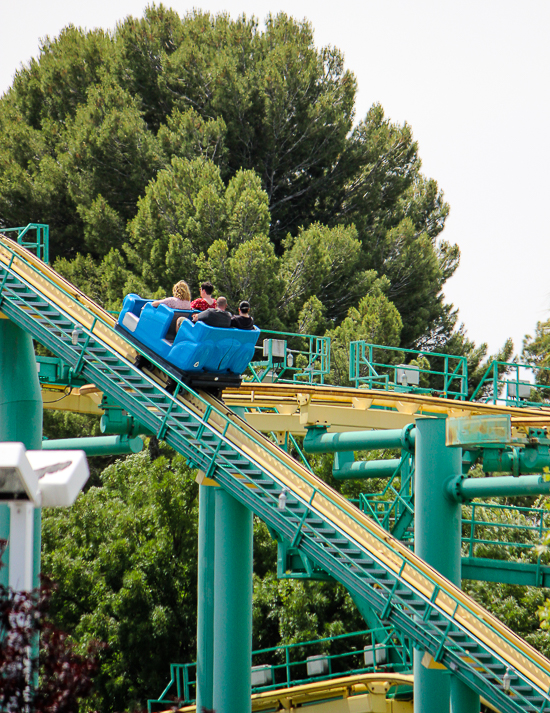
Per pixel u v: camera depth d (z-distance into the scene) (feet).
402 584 171.22
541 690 154.20
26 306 212.02
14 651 79.51
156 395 195.52
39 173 537.65
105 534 359.05
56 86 575.38
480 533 377.09
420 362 504.84
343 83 559.79
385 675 286.25
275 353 293.64
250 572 218.59
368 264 533.55
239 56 558.97
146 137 505.25
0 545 89.20
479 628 168.14
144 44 553.23
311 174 561.43
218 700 213.05
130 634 331.98
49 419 484.74
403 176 572.92
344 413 262.26
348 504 186.50
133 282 448.65
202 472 196.75
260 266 444.55
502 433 207.21
